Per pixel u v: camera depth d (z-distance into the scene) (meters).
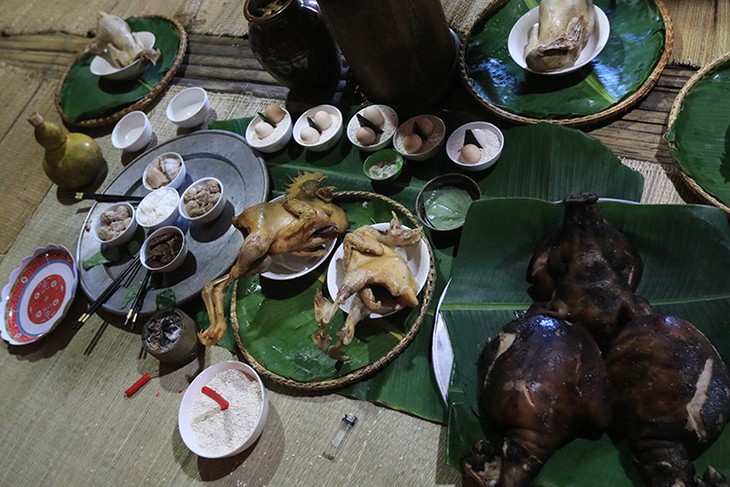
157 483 1.98
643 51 2.11
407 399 1.84
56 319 2.45
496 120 2.25
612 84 2.10
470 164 2.10
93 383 2.29
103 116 3.04
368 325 1.96
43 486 2.12
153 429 2.10
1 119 3.38
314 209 2.03
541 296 1.76
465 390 1.69
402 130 2.28
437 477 1.72
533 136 2.07
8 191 3.08
